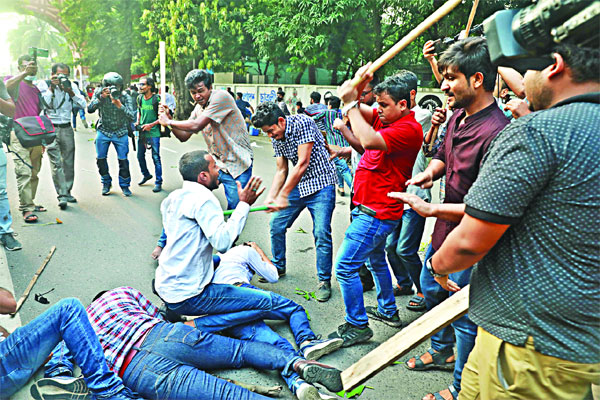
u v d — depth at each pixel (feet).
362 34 45.34
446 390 8.63
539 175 4.28
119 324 8.67
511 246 4.68
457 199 7.75
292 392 8.48
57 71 19.95
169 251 9.73
